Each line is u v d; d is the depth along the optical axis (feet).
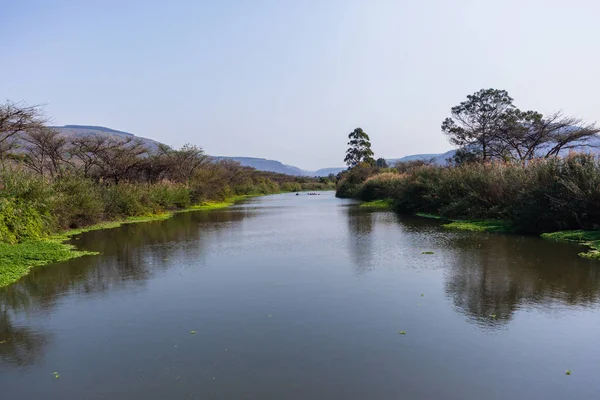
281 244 44.78
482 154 98.78
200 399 14.14
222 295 25.85
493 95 99.86
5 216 42.65
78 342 19.20
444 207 69.36
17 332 20.61
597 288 25.48
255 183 237.25
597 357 16.79
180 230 59.06
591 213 42.37
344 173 210.38
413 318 21.26
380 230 54.85
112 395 14.58
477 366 16.19
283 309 22.98
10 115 50.29
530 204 47.03
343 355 17.22
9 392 15.01
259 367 16.31
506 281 27.43
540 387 14.64
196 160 130.41
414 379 15.21
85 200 61.87
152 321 21.58
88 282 29.55
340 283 28.04
